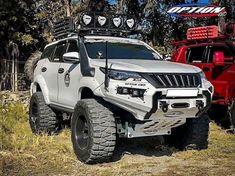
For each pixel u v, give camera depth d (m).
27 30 17.67
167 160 6.38
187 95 5.79
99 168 5.82
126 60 6.43
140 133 6.22
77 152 6.19
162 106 5.62
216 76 9.43
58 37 8.22
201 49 10.15
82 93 6.58
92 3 19.48
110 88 5.72
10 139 7.06
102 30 7.52
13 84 14.92
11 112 9.71
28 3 17.48
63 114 7.86
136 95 5.64
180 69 6.01
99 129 5.80
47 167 5.80
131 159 6.42
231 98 8.90
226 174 5.57
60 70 7.34
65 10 18.66
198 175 5.52
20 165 5.86
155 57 7.20
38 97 8.04
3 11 16.34
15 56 16.36
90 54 6.70
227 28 10.26
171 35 20.75
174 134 7.10
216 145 7.36
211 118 9.98
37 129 7.96
